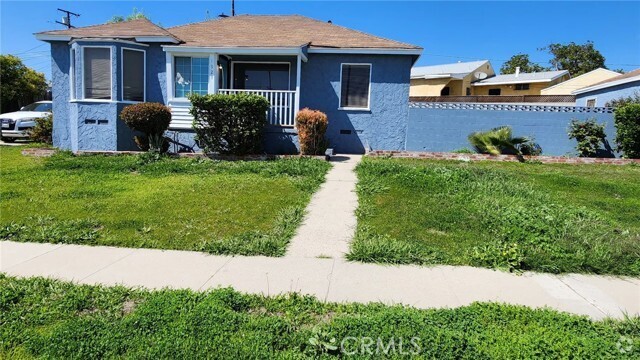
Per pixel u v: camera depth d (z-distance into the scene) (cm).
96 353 318
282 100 1371
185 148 1331
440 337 329
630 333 358
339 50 1374
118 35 1315
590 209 746
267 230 627
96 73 1283
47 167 1041
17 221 657
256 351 318
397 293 435
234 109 1125
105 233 613
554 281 474
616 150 1333
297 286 449
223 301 398
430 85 3434
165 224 647
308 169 1003
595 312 399
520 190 838
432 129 1407
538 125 1369
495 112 1384
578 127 1327
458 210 702
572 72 4991
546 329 351
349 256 531
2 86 2834
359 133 1428
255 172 991
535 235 586
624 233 613
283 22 1712
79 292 421
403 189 833
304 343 332
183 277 471
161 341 328
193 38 1438
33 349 325
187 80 1380
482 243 570
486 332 343
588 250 547
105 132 1284
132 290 430
